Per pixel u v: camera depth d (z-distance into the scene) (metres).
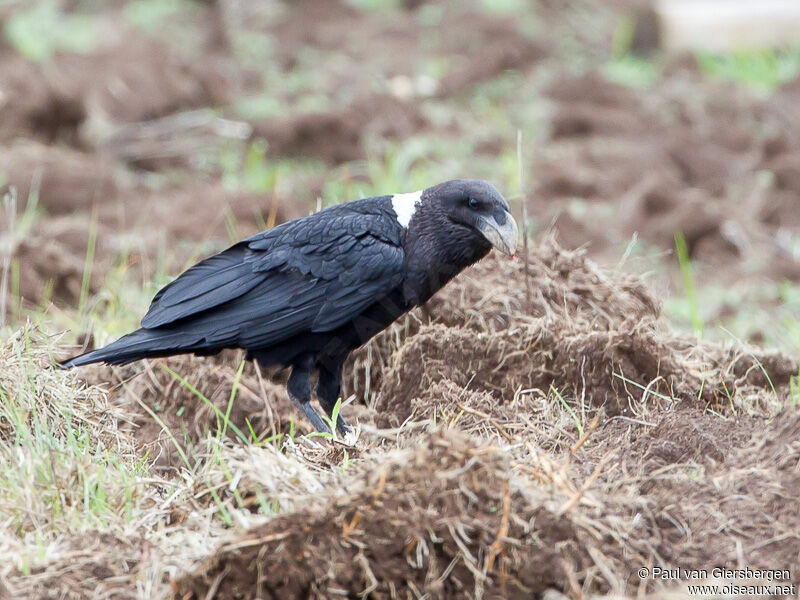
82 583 7.12
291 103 24.03
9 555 7.29
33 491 7.86
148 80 23.30
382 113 23.12
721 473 7.89
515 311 11.30
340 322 9.74
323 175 20.19
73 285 14.08
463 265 10.11
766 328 14.77
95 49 24.75
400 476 7.14
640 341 9.86
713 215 18.64
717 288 16.83
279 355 9.93
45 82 22.00
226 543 7.06
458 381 10.14
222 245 16.70
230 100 24.03
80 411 9.43
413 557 6.95
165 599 7.05
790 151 22.38
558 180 20.23
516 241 9.76
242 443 10.08
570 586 6.92
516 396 9.66
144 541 7.57
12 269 13.63
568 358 9.95
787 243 19.02
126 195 19.30
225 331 9.59
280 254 9.73
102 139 21.41
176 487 8.53
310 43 28.72
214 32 27.73
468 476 7.11
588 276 11.66
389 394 10.40
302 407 9.98
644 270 16.88
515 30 28.59
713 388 9.84
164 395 10.60
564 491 7.44
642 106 24.53
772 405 10.02
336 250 9.72
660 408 9.44
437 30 29.30
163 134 21.97
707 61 27.34
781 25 27.62
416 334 10.70
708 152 22.22
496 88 25.86
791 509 7.36
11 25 26.11
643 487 7.93
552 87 25.30
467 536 6.98
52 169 18.81
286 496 7.79
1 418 8.91
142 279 14.86
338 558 6.94
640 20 28.17
